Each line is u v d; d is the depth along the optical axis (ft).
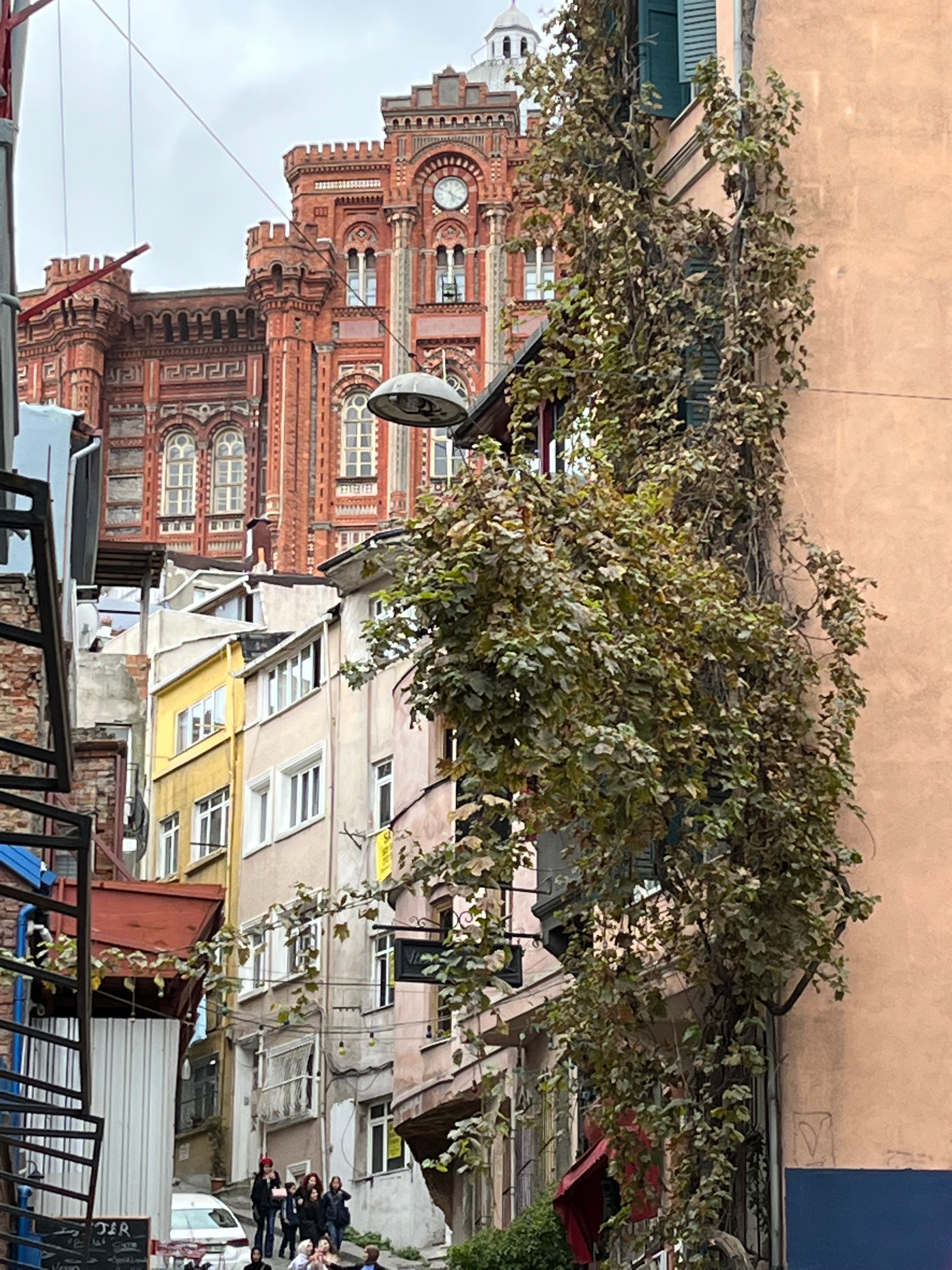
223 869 169.48
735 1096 46.44
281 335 336.70
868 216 55.67
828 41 56.75
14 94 36.52
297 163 342.64
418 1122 109.70
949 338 55.31
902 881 51.93
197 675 179.83
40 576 25.62
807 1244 49.08
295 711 164.04
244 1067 159.43
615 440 52.80
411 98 341.82
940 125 56.54
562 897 56.18
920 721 52.90
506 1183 95.20
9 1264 48.11
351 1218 143.13
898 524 53.88
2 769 75.87
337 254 341.41
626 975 48.19
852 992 50.98
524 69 56.95
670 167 59.00
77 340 341.62
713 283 53.36
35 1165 72.33
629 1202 49.01
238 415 343.46
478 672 42.14
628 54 59.26
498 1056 97.81
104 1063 74.28
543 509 45.24
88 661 166.40
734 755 46.47
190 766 177.99
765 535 52.29
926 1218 49.67
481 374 334.03
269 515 331.36
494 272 336.29
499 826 62.90
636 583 44.68
